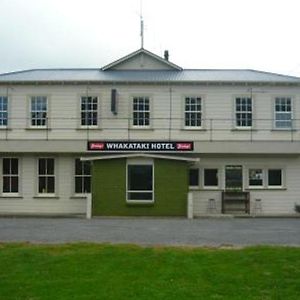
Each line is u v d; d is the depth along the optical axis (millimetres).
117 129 33812
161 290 11812
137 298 11211
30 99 34094
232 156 33750
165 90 33906
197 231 22703
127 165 31688
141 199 31625
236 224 26266
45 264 14180
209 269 13609
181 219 29750
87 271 13461
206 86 33938
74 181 33875
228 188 33688
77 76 35469
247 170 33781
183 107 33875
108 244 17297
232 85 33969
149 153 32656
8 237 20531
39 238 20219
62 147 33094
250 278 12836
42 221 28141
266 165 33812
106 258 14789
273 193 33750
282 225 25703
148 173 31703
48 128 33875
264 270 13539
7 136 34000
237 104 33969
